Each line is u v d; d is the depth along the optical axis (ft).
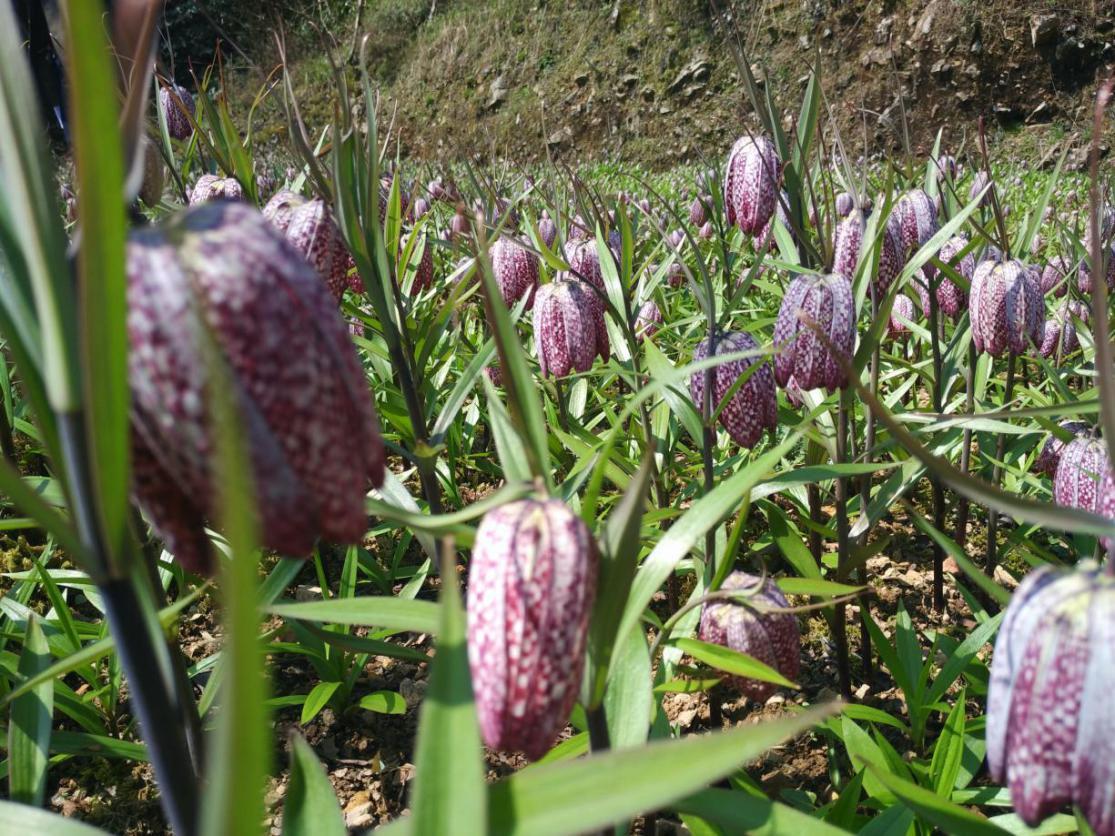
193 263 0.32
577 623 0.40
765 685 0.69
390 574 1.20
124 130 0.35
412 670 1.09
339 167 0.84
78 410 0.34
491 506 0.41
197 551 0.36
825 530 0.97
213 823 0.24
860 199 1.10
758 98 1.10
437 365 1.40
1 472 0.32
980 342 1.08
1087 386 1.57
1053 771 0.39
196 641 1.12
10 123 0.31
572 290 1.09
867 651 1.04
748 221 1.25
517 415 0.45
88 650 0.53
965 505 1.21
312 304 0.34
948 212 1.22
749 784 0.73
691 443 1.55
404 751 0.97
